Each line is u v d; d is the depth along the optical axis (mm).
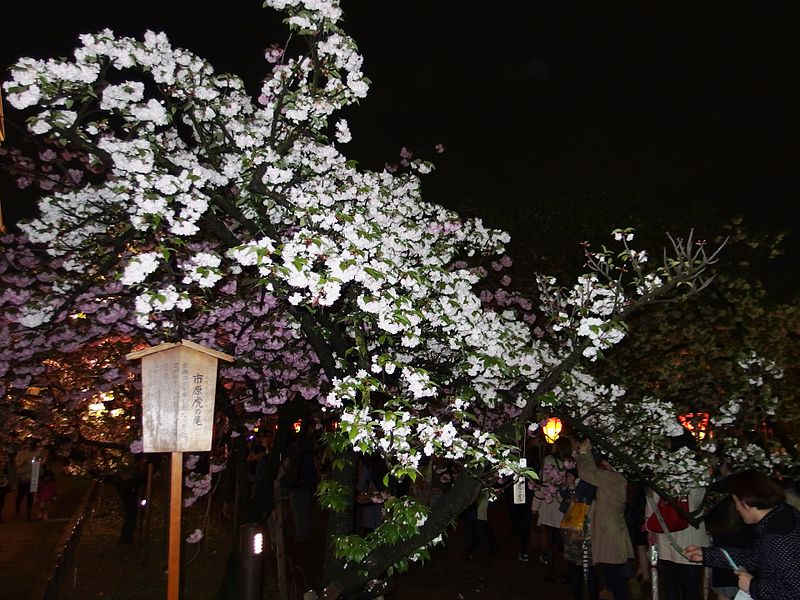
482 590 11016
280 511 9359
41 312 7227
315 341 6379
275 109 6609
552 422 11125
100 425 11336
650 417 8594
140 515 16766
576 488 8711
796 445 9445
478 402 7270
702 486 8266
